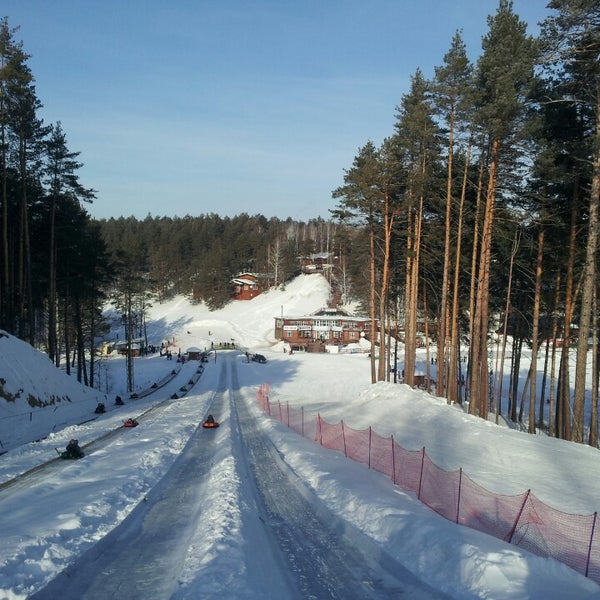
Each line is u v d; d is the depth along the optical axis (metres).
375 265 39.69
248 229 174.38
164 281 138.50
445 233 30.98
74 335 55.38
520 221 26.22
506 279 33.44
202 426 26.30
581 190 25.25
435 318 43.94
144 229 162.50
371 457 16.72
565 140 24.75
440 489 12.36
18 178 37.19
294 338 101.44
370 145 35.38
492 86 24.91
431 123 30.73
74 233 41.66
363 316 102.62
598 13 18.61
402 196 33.88
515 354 39.12
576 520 10.16
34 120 35.28
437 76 27.86
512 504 11.09
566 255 26.56
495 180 25.88
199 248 151.25
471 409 26.62
